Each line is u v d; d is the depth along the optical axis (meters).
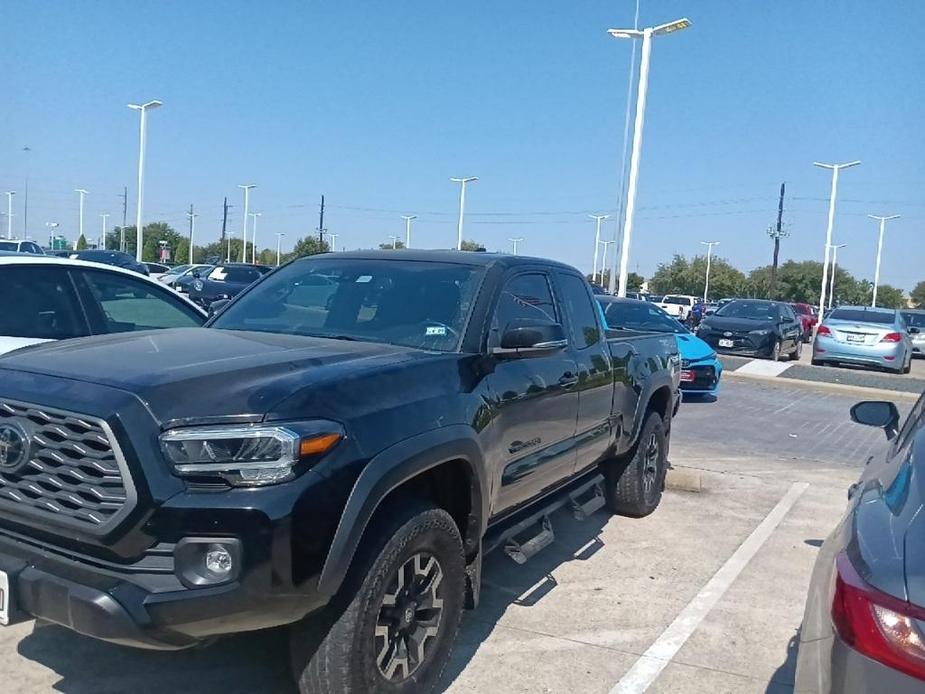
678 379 7.41
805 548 6.35
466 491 4.02
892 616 2.18
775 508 7.44
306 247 85.12
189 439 2.96
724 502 7.60
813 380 16.94
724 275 113.75
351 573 3.27
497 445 4.16
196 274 32.84
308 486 3.02
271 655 4.17
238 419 3.01
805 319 39.00
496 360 4.30
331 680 3.27
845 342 19.78
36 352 3.76
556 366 4.91
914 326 31.91
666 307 43.09
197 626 2.91
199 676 3.94
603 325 6.54
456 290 4.56
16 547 3.15
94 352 3.68
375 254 5.15
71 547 3.07
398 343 4.31
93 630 2.90
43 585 2.99
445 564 3.73
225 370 3.34
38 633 4.28
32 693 3.72
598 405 5.55
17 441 3.16
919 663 2.11
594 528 6.62
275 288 5.05
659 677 4.19
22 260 5.59
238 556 2.89
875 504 2.76
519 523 4.70
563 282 5.50
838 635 2.30
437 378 3.84
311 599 3.04
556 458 4.96
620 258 25.73
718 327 20.20
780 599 5.27
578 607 5.02
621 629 4.73
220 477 2.94
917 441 3.08
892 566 2.30
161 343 3.95
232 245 108.56
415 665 3.63
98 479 3.00
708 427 11.82
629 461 6.71
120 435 2.96
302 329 4.59
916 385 16.77
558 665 4.27
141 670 3.97
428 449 3.52
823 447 10.73
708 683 4.15
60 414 3.07
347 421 3.25
